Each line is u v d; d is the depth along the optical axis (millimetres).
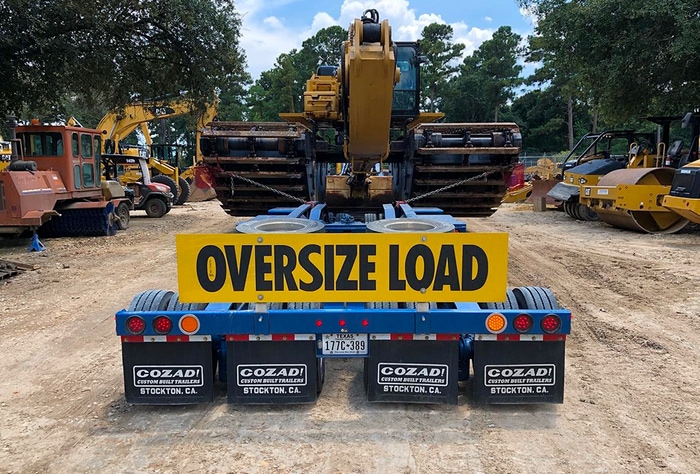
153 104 17875
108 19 13445
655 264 8672
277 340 3570
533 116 60250
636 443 3301
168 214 18906
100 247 11234
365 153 5660
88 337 5469
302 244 3289
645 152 14508
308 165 7949
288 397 3645
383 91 4918
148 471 3059
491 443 3307
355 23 4750
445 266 3303
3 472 3074
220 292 3332
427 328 3479
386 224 4375
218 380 4266
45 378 4441
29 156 12039
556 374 3590
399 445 3285
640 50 15977
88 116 40344
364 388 4098
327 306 3682
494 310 3486
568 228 13594
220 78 16812
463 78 60281
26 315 6242
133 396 3676
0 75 12977
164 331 3516
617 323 5715
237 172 8234
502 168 8000
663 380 4258
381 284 3320
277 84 58406
